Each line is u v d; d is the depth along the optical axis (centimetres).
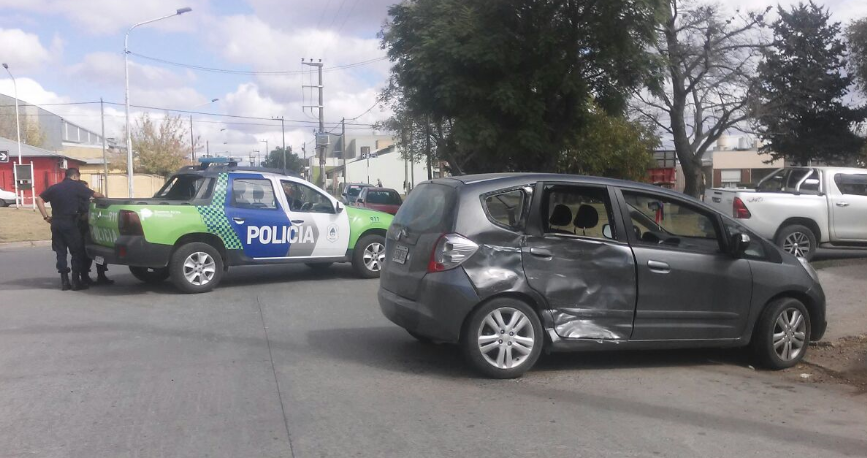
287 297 1143
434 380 698
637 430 571
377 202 3062
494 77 1802
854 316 941
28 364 745
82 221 1222
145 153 6419
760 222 1370
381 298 763
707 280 736
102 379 693
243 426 568
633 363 778
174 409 608
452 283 675
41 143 7025
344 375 712
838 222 1383
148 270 1281
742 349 835
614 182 739
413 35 1878
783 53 3916
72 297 1142
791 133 4066
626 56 1803
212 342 844
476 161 2153
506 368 693
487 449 526
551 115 1897
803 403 652
